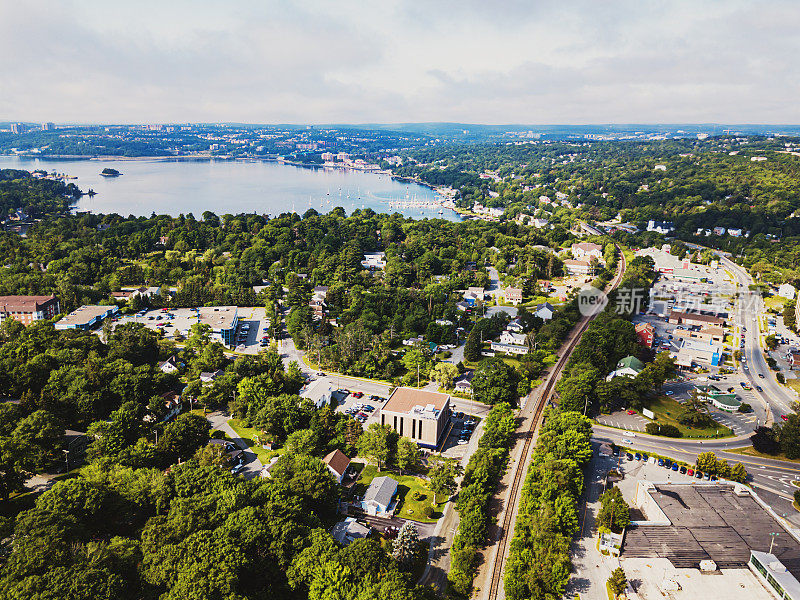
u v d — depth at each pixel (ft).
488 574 458.09
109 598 355.77
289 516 453.58
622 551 476.54
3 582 359.05
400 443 600.80
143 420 647.97
